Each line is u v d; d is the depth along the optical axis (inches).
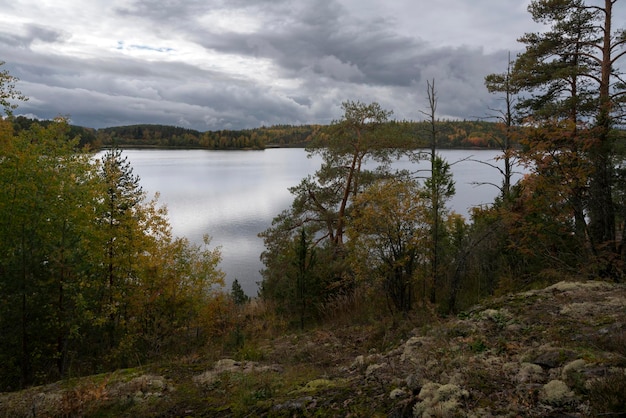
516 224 387.9
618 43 519.5
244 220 1945.1
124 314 432.5
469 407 132.0
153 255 436.8
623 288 251.4
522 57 622.2
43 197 411.5
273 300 611.8
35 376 348.5
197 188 3316.9
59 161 498.9
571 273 353.7
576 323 198.2
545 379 144.0
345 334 333.4
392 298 374.3
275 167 6053.2
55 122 527.2
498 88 671.1
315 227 818.2
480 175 3255.4
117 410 184.7
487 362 168.1
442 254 394.9
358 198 380.2
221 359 276.5
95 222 450.6
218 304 489.4
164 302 425.4
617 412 109.3
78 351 399.2
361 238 372.5
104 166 478.6
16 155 435.2
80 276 380.8
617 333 170.7
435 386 148.6
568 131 348.5
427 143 781.3
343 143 812.0
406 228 364.8
